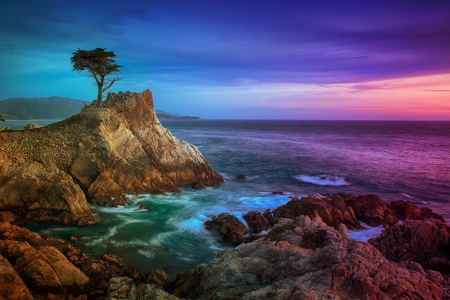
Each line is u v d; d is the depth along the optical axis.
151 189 35.28
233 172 49.25
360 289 11.01
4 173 28.92
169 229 26.03
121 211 29.77
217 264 14.98
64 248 20.75
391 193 39.06
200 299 12.62
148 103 38.19
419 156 68.94
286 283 11.59
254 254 14.01
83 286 16.81
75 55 37.88
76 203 26.89
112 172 33.31
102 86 39.75
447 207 34.06
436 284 12.48
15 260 17.27
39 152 32.72
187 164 39.38
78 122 34.66
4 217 25.31
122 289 13.91
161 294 12.66
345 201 31.25
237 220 26.69
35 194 27.20
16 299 14.56
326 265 12.49
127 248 22.33
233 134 135.38
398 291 11.11
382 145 92.81
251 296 11.08
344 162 59.19
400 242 20.05
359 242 14.32
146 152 37.22
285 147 82.50
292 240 14.91
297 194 37.22
